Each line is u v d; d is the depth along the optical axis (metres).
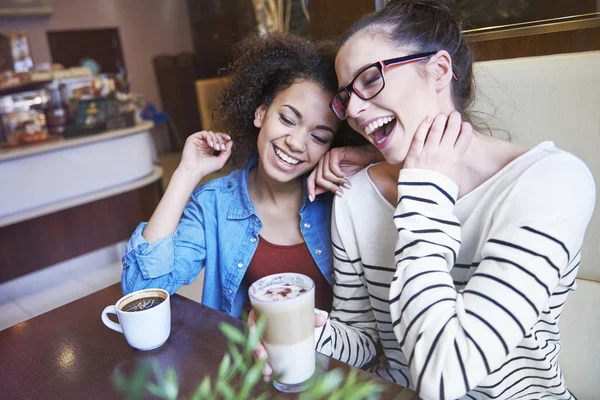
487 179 0.91
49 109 3.60
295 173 1.14
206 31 7.23
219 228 1.23
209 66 7.35
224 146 1.19
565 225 0.78
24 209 3.09
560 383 0.97
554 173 0.81
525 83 1.16
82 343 0.95
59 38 6.61
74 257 3.34
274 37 1.25
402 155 0.94
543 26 1.22
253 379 0.46
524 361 0.93
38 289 3.12
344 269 1.13
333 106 1.00
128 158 3.58
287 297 0.71
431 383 0.72
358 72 0.91
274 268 1.24
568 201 0.79
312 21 1.68
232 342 0.88
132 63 7.29
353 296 1.15
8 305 2.93
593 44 1.18
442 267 0.80
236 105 1.28
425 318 0.76
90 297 1.16
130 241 1.12
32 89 3.69
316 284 1.27
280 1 4.96
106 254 3.51
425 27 0.90
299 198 1.23
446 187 0.85
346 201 1.09
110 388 0.80
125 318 0.86
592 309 1.14
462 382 0.71
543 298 0.75
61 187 3.23
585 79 1.07
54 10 6.52
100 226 3.46
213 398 0.46
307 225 1.21
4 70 4.51
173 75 7.41
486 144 0.92
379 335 1.13
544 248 0.76
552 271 0.76
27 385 0.83
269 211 1.24
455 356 0.72
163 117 6.47
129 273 1.11
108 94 3.76
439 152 0.87
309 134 1.11
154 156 4.26
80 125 3.36
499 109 1.21
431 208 0.84
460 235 0.86
